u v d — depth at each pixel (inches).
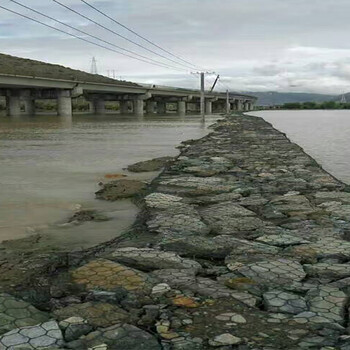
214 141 904.9
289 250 220.4
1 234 263.6
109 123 1817.2
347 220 279.7
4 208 323.9
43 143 864.9
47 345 133.8
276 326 143.9
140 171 498.6
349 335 138.0
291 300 163.2
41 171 495.5
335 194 359.6
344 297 165.8
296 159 596.7
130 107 3678.6
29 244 244.8
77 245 244.8
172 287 175.6
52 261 207.0
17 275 190.5
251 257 210.2
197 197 351.6
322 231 253.8
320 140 1103.0
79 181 433.7
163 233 252.5
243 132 1205.7
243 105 6225.4
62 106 2559.1
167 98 3944.4
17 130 1304.1
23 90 2581.2
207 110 4151.1
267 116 3371.1
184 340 135.8
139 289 173.9
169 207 315.6
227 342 134.1
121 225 285.3
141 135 1117.7
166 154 679.7
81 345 133.8
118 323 146.5
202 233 254.2
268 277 185.5
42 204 337.4
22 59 3053.6
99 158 621.0
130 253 216.5
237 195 357.4
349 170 596.7
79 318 149.9
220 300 163.6
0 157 623.2
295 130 1547.7
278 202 330.0
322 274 189.2
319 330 141.2
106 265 199.9
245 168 513.7
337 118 2935.5
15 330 142.2
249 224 271.1
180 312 154.2
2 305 158.7
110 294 168.7
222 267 199.8
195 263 203.9
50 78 2341.3
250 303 161.3
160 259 208.2
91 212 314.5
